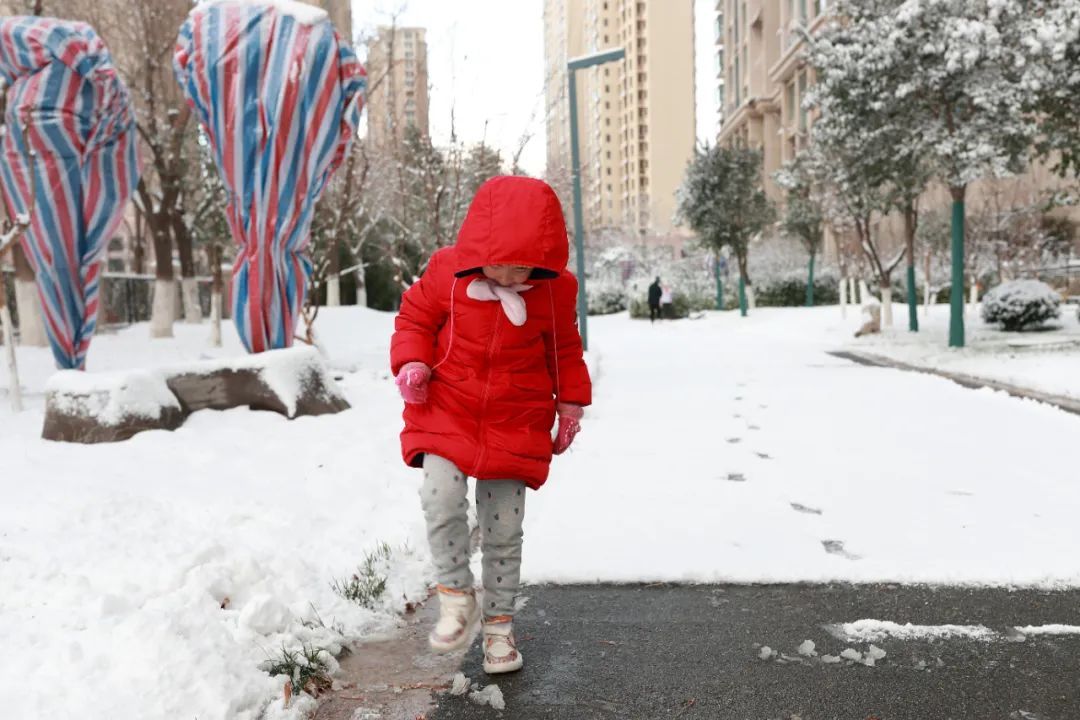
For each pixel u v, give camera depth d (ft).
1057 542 11.93
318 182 25.45
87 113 24.91
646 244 162.81
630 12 381.40
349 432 21.01
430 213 47.57
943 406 26.55
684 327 87.71
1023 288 56.65
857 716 7.23
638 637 9.10
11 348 26.00
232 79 24.02
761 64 191.72
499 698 7.61
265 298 24.71
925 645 8.66
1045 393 29.12
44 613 8.52
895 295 102.37
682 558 11.57
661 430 23.07
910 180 49.42
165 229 56.75
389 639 9.26
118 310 73.41
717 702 7.55
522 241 7.57
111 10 54.19
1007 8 39.11
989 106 40.04
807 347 56.70
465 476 8.32
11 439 20.58
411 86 56.08
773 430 22.74
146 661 7.34
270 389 23.35
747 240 102.78
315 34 24.45
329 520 13.44
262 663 7.91
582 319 47.60
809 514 13.87
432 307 8.36
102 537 11.39
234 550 11.21
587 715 7.37
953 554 11.50
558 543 12.42
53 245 25.21
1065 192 45.06
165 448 18.53
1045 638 8.73
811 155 76.18
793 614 9.62
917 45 42.24
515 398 8.27
